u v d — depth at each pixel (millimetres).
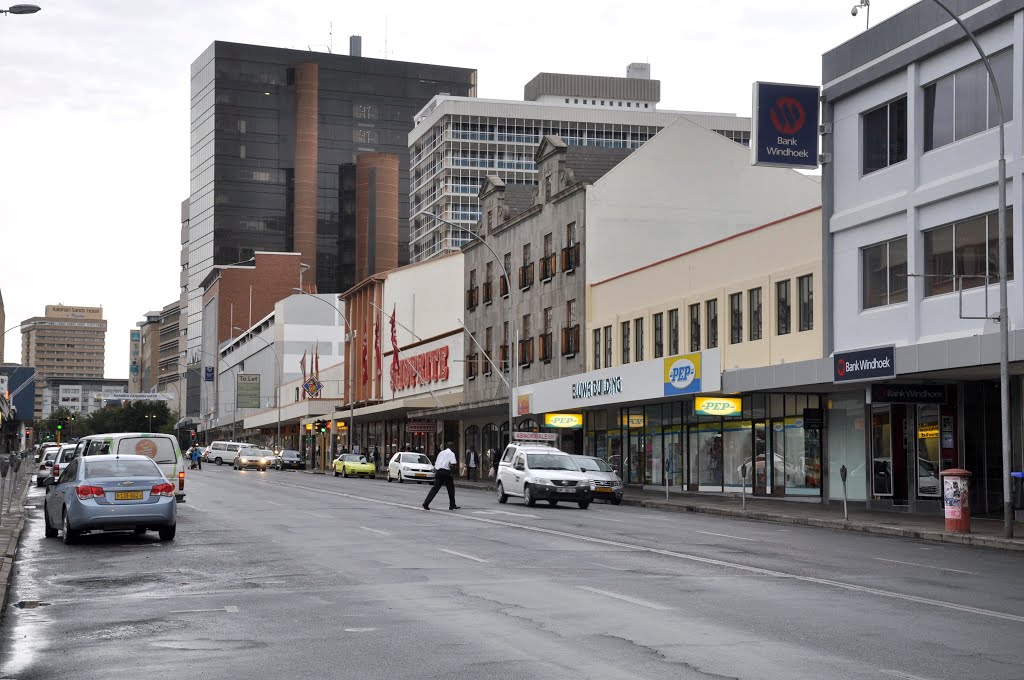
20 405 96812
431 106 166750
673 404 44625
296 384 118688
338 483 53656
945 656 9539
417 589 14102
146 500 20859
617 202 52781
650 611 12133
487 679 8656
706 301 42094
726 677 8656
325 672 9000
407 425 71375
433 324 79562
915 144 30781
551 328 56312
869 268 32875
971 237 28844
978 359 26047
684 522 27469
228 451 98750
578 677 8688
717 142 54188
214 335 172875
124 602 13227
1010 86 27641
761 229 38406
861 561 17969
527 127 155250
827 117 34562
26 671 9211
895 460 32125
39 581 15398
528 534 22562
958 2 29156
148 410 185875
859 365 30281
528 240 59406
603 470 38188
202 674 8984
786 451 37438
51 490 22453
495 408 59281
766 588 14117
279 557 18141
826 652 9711
